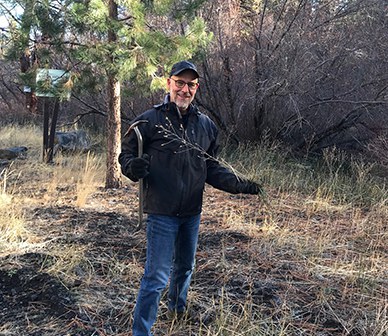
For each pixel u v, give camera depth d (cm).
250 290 381
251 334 324
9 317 349
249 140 1084
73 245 470
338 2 1009
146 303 288
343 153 987
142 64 632
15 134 1336
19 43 663
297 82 973
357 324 349
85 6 613
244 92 1057
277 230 554
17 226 515
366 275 433
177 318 336
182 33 847
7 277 405
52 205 641
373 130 969
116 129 735
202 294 385
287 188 784
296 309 368
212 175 316
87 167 835
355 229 583
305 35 985
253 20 1043
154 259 290
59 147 1060
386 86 935
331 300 384
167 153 288
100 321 344
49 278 398
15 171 873
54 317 348
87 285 394
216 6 1030
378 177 841
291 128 1027
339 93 998
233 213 632
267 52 998
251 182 313
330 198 713
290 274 434
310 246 506
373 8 985
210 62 1067
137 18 598
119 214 607
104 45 611
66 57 744
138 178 279
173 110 293
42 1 628
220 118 1102
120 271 422
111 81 710
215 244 505
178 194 288
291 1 1010
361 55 955
